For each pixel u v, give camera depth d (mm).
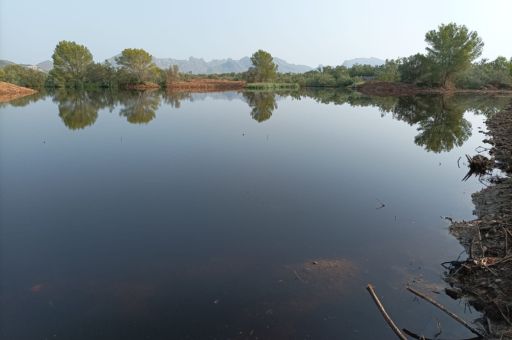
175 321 5141
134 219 8602
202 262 6723
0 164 13297
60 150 15727
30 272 6336
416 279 6340
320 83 100000
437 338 4934
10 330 4918
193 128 22047
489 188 11297
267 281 6148
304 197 10344
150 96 54344
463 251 7320
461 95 58719
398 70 78750
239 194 10414
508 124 23797
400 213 9336
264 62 95438
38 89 68938
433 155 16297
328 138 19719
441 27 64250
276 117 28562
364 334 4965
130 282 6062
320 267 6605
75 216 8727
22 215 8750
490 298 5629
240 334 4910
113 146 16641
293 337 4875
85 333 4891
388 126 24781
